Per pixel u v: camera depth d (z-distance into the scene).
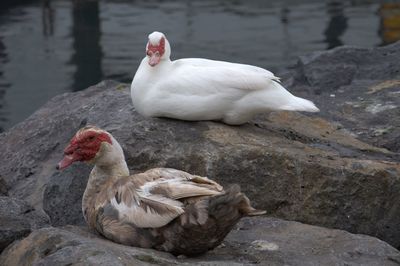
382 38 25.05
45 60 23.28
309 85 15.40
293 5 29.12
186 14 27.83
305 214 10.63
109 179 8.66
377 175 10.72
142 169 10.50
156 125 10.80
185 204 7.90
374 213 10.76
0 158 13.23
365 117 13.52
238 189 7.72
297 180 10.62
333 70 15.40
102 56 23.44
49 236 7.98
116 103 12.34
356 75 15.48
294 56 23.22
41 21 27.16
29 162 12.73
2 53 24.02
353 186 10.68
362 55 15.91
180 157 10.49
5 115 19.16
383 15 27.50
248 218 9.53
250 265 7.89
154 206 7.95
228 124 11.09
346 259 8.43
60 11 28.30
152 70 10.72
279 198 10.60
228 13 28.09
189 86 10.57
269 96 10.71
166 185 8.01
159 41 10.65
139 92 10.76
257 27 26.42
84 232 8.59
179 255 8.20
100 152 8.58
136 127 10.76
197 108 10.63
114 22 26.92
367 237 8.98
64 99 14.12
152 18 27.47
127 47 24.27
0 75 22.09
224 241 8.83
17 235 9.04
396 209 10.84
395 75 15.38
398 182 10.78
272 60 22.88
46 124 13.41
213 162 10.49
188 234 7.89
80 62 23.03
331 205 10.67
